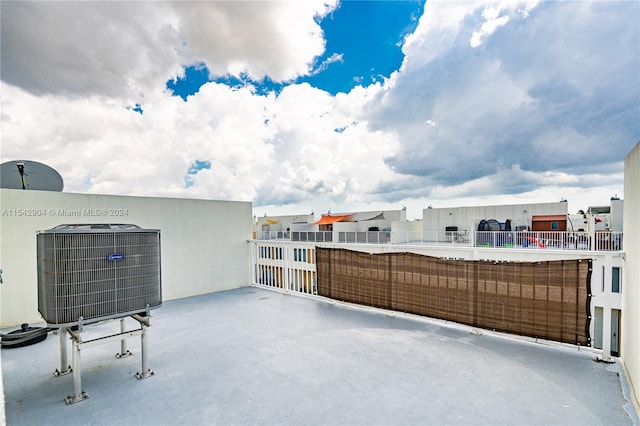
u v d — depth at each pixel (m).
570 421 2.16
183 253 6.50
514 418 2.20
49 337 4.09
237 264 7.51
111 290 2.71
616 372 2.95
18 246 4.62
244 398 2.51
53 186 5.70
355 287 5.36
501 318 3.80
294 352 3.48
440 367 3.06
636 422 2.15
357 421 2.18
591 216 13.97
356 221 22.67
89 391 2.66
